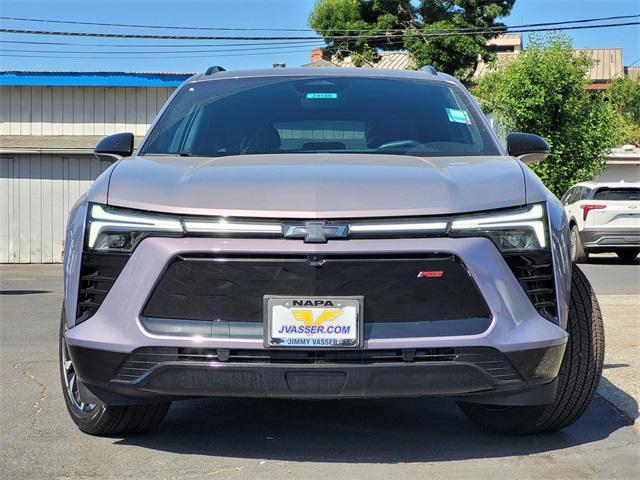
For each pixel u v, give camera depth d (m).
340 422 4.42
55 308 10.09
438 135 4.43
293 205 3.28
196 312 3.28
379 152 4.25
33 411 4.69
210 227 3.26
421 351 3.26
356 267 3.22
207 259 3.24
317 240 3.21
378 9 35.06
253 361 3.25
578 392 3.82
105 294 3.39
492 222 3.34
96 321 3.38
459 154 4.25
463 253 3.26
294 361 3.24
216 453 3.87
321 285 3.21
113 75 22.30
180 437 4.14
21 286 13.81
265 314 3.21
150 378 3.31
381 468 3.64
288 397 3.31
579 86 24.58
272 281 3.22
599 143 25.17
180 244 3.26
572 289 3.88
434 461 3.74
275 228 3.24
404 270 3.23
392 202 3.30
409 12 34.91
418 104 4.69
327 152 4.24
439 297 3.26
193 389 3.30
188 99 4.79
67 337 3.45
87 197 3.59
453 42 32.22
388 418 4.52
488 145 4.38
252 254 3.22
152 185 3.49
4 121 22.83
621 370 5.53
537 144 4.34
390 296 3.24
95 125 22.92
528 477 3.53
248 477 3.52
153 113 22.97
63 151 21.12
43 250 21.56
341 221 3.25
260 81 4.93
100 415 3.96
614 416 4.52
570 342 3.79
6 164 21.39
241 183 3.42
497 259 3.32
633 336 6.95
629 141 42.28
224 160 3.90
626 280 13.37
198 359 3.27
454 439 4.10
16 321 8.76
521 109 24.48
